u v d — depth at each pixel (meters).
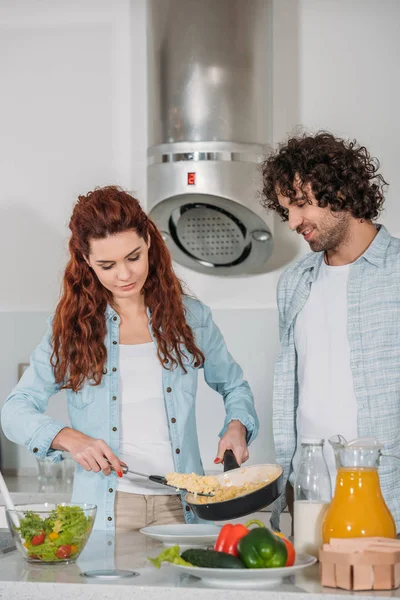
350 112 3.20
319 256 2.08
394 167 3.18
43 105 3.39
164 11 2.87
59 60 3.38
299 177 1.90
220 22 2.84
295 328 2.06
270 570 1.34
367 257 1.98
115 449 1.96
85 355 1.97
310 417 1.98
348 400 1.95
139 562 1.55
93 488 1.94
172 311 2.02
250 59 2.85
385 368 1.93
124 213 1.87
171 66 2.86
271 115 2.96
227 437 1.98
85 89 3.37
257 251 3.01
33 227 3.40
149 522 1.92
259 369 3.23
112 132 3.35
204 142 2.83
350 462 1.46
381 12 3.19
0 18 3.41
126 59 3.34
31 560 1.54
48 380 2.03
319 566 1.47
